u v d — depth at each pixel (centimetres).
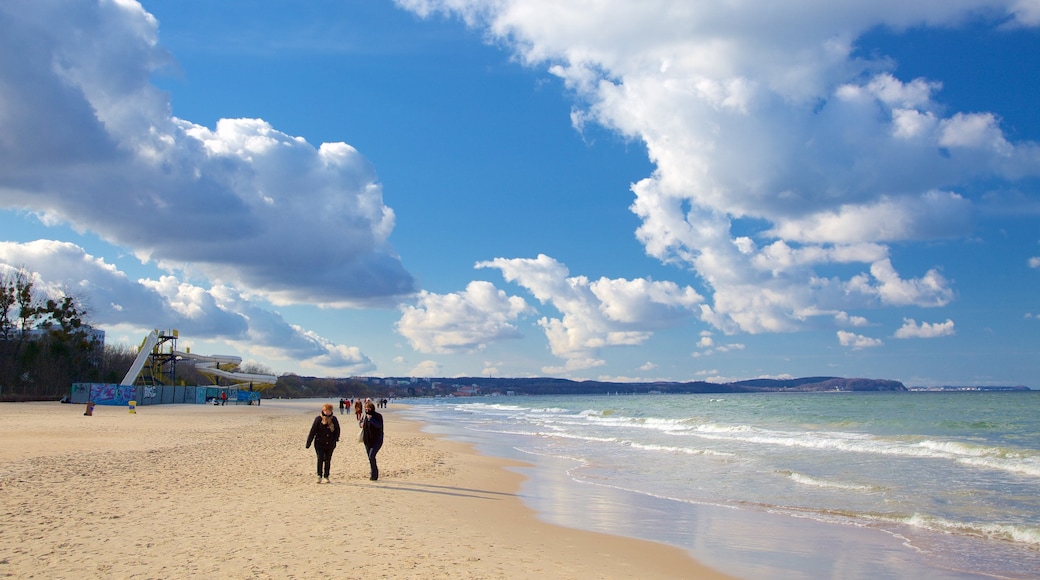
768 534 1060
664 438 3212
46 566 713
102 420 3853
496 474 1817
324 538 889
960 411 5378
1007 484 1534
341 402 6625
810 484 1588
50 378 8006
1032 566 871
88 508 1052
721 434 3422
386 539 903
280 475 1551
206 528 928
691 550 948
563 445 2903
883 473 1745
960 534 1057
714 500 1391
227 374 9938
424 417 6962
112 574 690
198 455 1977
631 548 950
